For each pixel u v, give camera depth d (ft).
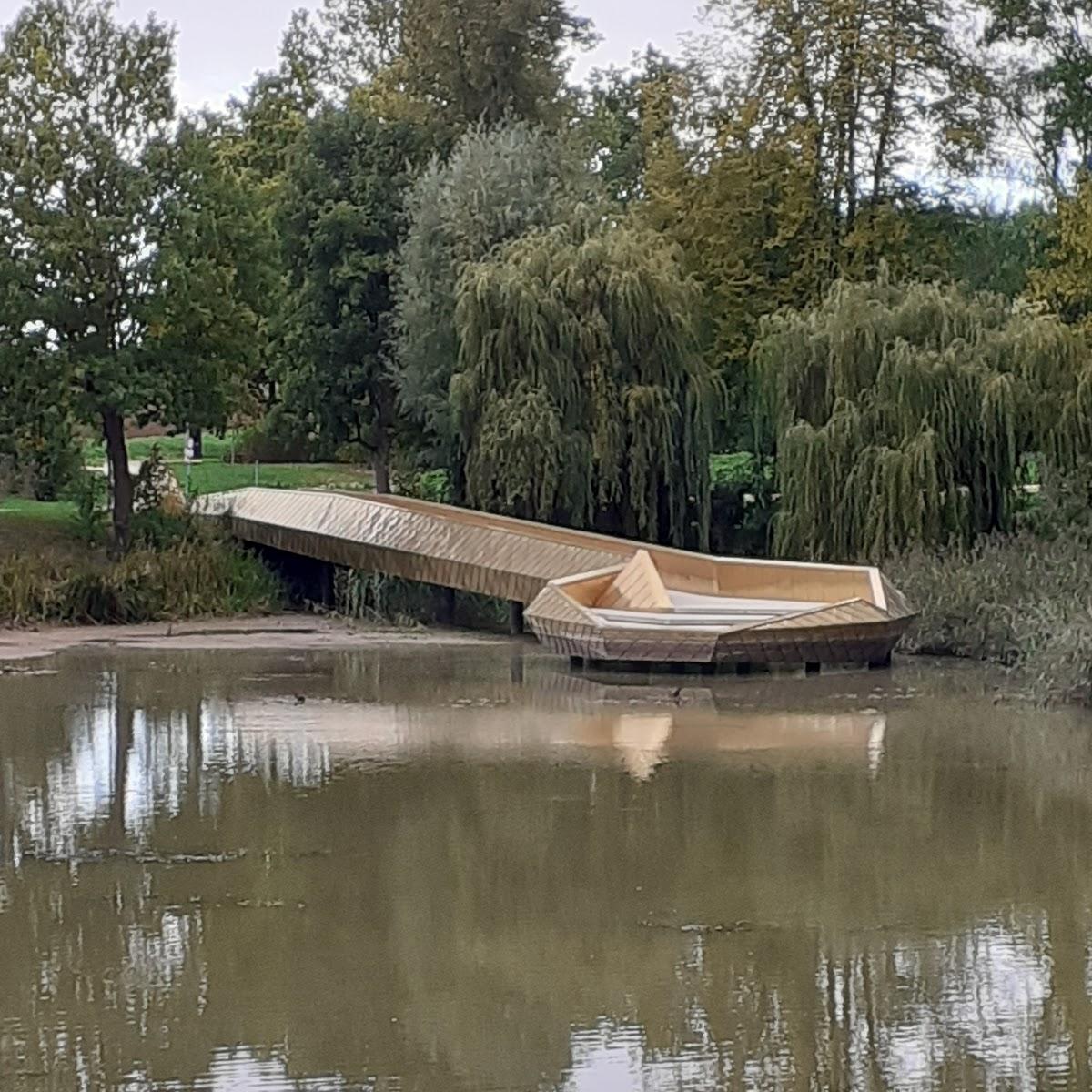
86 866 42.27
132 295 110.63
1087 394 95.45
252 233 114.32
